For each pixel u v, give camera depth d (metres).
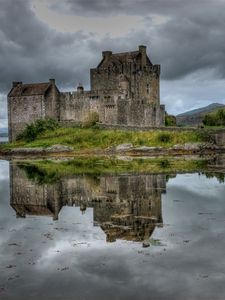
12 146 123.25
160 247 26.91
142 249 26.55
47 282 21.69
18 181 61.19
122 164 85.00
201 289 20.64
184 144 110.44
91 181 59.22
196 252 25.78
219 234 29.70
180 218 34.94
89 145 113.88
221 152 111.56
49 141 118.19
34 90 131.12
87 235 30.19
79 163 89.94
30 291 20.67
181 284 21.23
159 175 64.25
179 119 195.38
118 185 54.75
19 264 24.20
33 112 130.62
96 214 37.44
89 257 25.22
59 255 25.69
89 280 21.84
